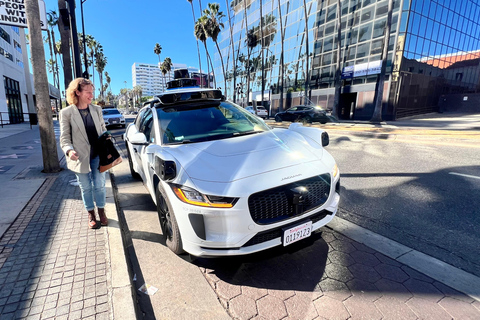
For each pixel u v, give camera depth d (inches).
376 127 535.8
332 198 97.3
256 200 81.0
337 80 880.9
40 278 84.0
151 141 130.3
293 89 1216.2
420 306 73.6
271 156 93.7
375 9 841.5
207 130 124.3
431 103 1012.5
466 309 71.9
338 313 72.4
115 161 112.3
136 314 73.0
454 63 1049.5
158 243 113.5
